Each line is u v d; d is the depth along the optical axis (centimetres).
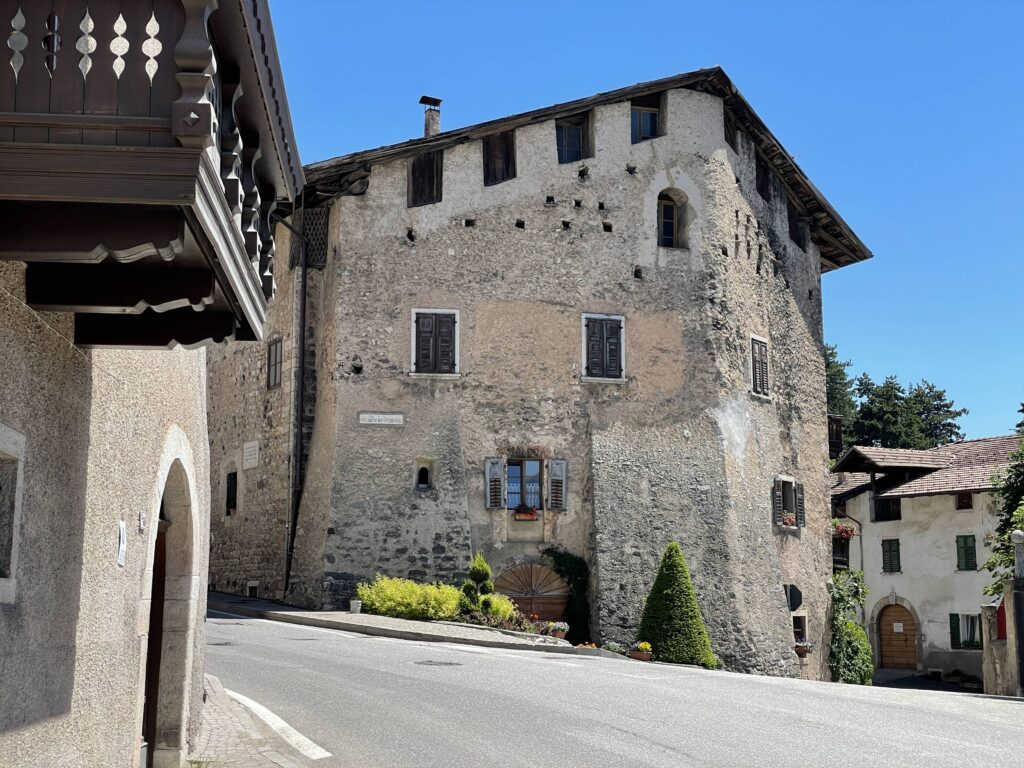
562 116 2783
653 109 2911
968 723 1207
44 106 530
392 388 2572
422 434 2567
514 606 2459
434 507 2536
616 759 935
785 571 2959
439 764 916
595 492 2616
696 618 2442
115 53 538
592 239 2753
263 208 805
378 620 2241
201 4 533
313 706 1189
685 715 1187
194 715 979
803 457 3191
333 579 2438
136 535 779
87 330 668
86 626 671
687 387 2758
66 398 632
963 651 3981
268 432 2766
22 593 569
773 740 1043
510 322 2666
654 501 2658
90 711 680
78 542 653
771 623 2745
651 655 2394
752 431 2895
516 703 1232
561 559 2595
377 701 1224
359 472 2516
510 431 2627
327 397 2581
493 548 2580
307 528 2559
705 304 2811
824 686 1611
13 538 557
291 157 782
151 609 937
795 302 3281
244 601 2598
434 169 2680
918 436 5847
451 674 1471
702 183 2870
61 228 539
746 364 2923
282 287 2794
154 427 820
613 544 2594
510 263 2689
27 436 576
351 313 2578
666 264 2798
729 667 2608
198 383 1008
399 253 2623
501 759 934
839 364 6059
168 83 537
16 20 536
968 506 4044
